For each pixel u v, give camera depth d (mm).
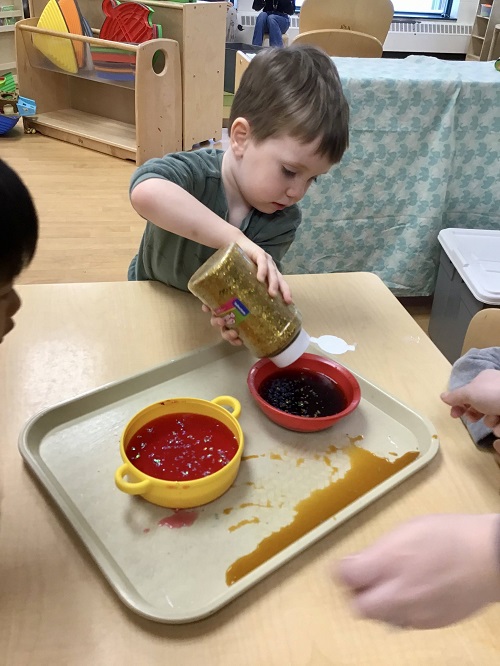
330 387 793
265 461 676
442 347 1898
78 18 3105
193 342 874
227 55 3844
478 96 1823
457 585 401
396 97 1791
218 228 856
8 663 470
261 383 785
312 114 854
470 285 1683
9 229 432
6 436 686
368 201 1957
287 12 4137
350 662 488
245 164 936
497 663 494
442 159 1883
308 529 598
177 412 699
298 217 1122
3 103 3260
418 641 507
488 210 2027
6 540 568
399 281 2078
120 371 800
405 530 433
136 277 1223
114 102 3443
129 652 484
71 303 933
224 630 504
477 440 724
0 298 492
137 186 913
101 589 530
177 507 607
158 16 2965
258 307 722
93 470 648
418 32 4703
